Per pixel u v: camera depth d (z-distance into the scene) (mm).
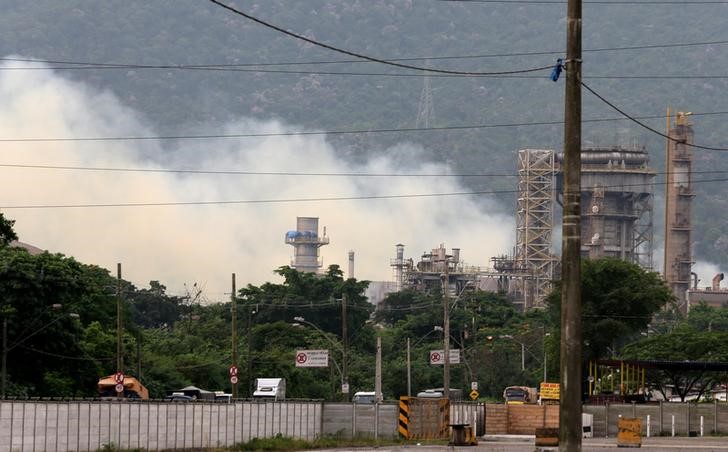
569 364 98250
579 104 98438
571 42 98438
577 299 98375
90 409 156875
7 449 142625
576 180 98312
